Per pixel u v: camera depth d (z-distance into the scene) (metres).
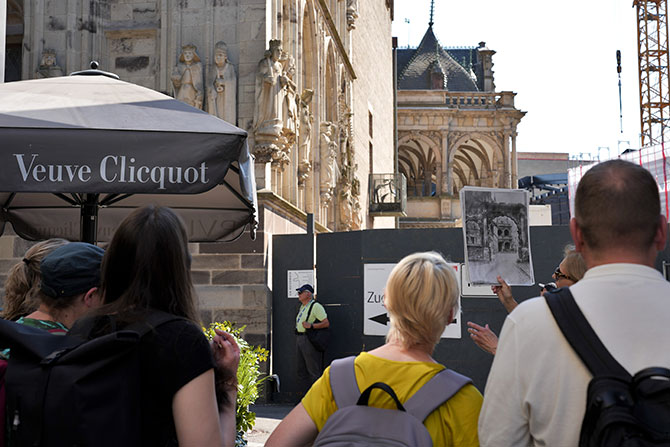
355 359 2.42
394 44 51.44
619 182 1.89
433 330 2.40
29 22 14.80
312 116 20.48
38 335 2.08
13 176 3.84
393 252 12.45
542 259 11.94
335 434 2.18
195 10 14.55
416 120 57.88
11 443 1.96
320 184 21.58
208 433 2.07
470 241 4.18
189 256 2.33
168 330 2.11
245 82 14.34
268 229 13.93
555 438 1.78
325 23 22.53
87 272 2.44
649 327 1.77
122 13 14.93
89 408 1.93
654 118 72.69
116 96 4.53
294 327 13.65
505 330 1.95
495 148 58.06
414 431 2.16
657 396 1.61
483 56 67.94
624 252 1.89
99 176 3.93
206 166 4.07
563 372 1.79
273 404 13.02
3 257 13.66
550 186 77.38
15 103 4.26
